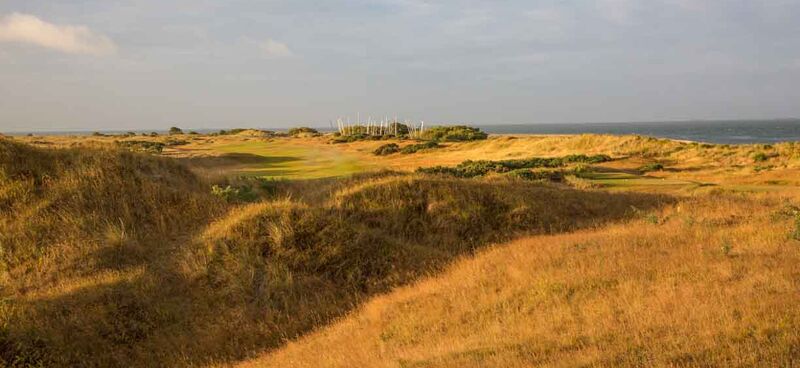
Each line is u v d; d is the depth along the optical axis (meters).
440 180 17.45
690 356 5.41
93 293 10.46
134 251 12.37
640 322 6.68
